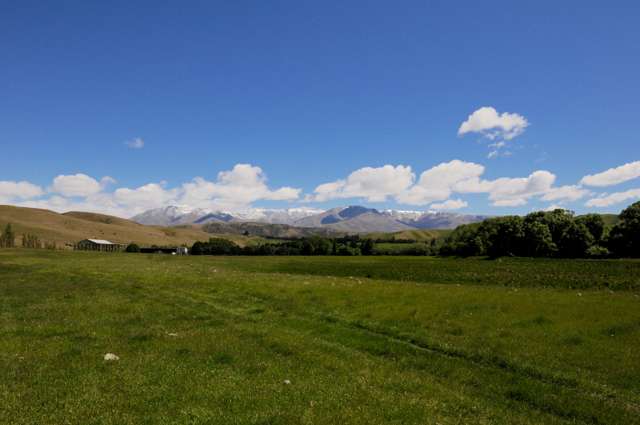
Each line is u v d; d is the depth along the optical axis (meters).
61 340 20.88
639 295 35.91
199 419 12.27
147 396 13.85
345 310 30.47
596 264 71.81
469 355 20.38
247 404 13.49
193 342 21.03
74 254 125.38
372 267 82.50
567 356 19.48
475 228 163.50
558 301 30.31
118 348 19.69
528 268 70.75
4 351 18.75
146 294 38.44
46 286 43.50
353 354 20.12
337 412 13.21
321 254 182.88
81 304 31.98
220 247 198.38
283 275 60.72
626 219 109.50
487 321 25.84
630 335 21.67
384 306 30.92
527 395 15.59
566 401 14.98
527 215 132.25
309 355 19.42
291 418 12.60
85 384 14.77
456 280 64.19
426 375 17.67
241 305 33.78
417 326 25.72
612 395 15.79
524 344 21.28
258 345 21.06
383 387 15.84
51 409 12.66
